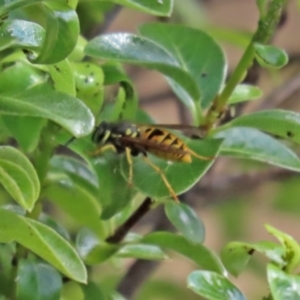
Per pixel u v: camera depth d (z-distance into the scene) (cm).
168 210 22
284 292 21
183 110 28
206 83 23
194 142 22
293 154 22
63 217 26
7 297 22
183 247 22
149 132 22
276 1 21
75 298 23
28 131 21
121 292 27
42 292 21
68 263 20
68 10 20
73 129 19
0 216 20
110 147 22
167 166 21
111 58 21
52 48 20
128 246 22
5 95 20
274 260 21
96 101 22
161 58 21
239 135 22
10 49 22
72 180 22
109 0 21
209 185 28
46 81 21
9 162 20
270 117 22
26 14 23
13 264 22
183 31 23
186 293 27
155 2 21
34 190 20
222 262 22
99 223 23
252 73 25
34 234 20
